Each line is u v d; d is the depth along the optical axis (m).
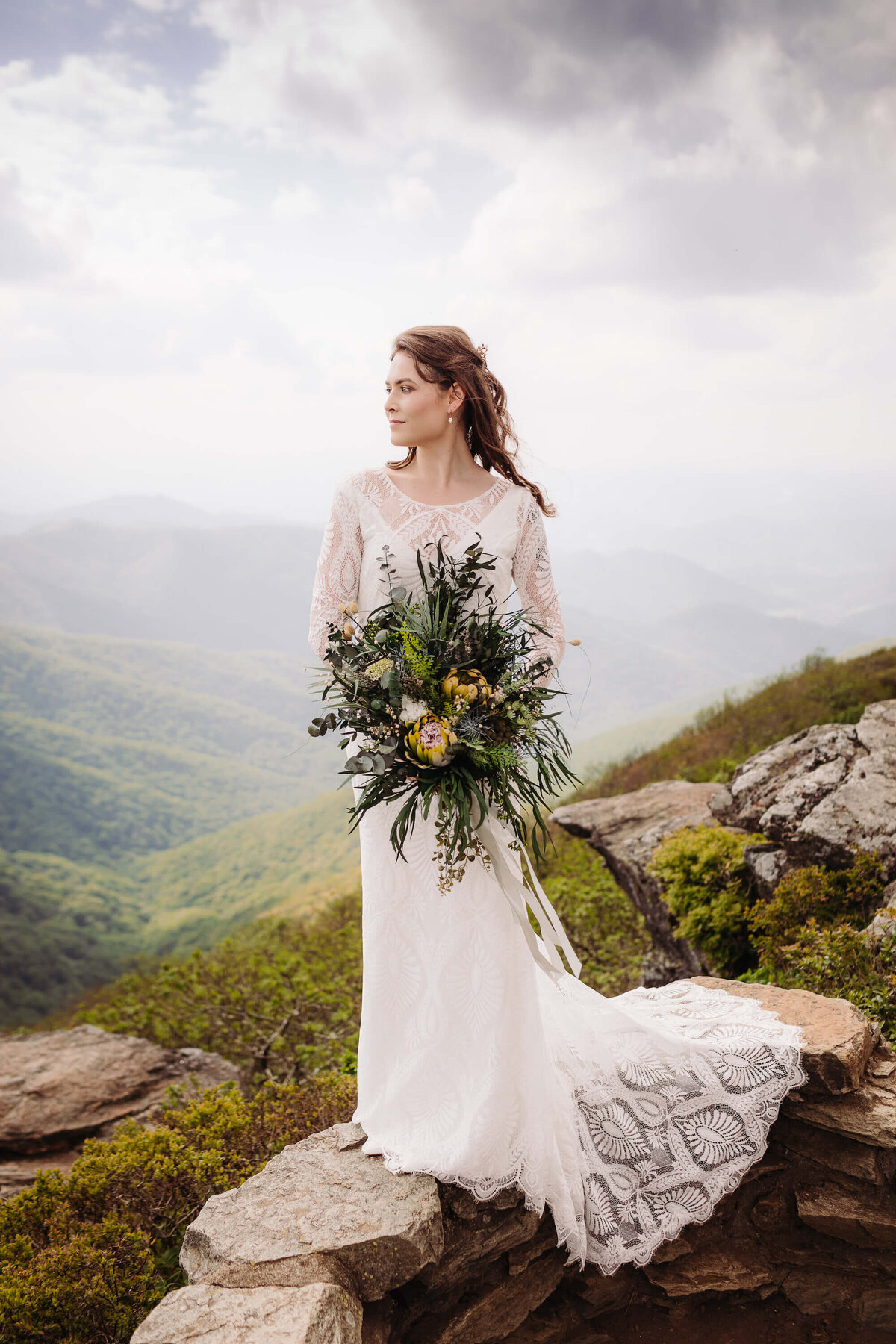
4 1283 2.75
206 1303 1.76
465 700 2.11
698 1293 2.36
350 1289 1.91
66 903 99.31
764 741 12.56
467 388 2.39
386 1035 2.36
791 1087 2.48
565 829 7.21
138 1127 4.22
